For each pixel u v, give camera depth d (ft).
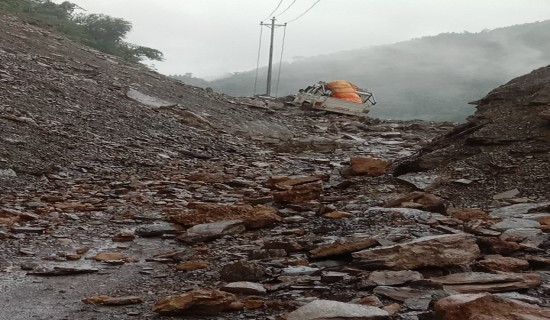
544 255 20.88
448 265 19.63
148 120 66.33
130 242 27.81
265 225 29.66
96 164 47.65
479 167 36.86
